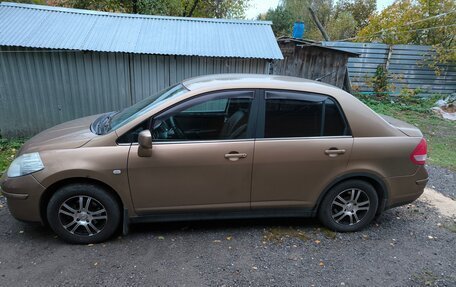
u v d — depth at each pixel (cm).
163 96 330
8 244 301
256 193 313
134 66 627
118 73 625
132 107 356
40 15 621
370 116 321
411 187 337
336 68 1062
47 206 290
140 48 591
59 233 297
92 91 625
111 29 629
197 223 351
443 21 1217
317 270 282
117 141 288
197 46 624
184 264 281
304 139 307
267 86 308
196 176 297
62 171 277
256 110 304
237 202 313
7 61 570
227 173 301
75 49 559
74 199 293
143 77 638
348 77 1141
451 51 1112
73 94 618
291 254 303
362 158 316
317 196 324
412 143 328
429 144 723
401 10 1302
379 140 319
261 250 307
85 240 302
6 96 588
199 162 293
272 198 317
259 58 623
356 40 1388
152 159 287
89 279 258
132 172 287
